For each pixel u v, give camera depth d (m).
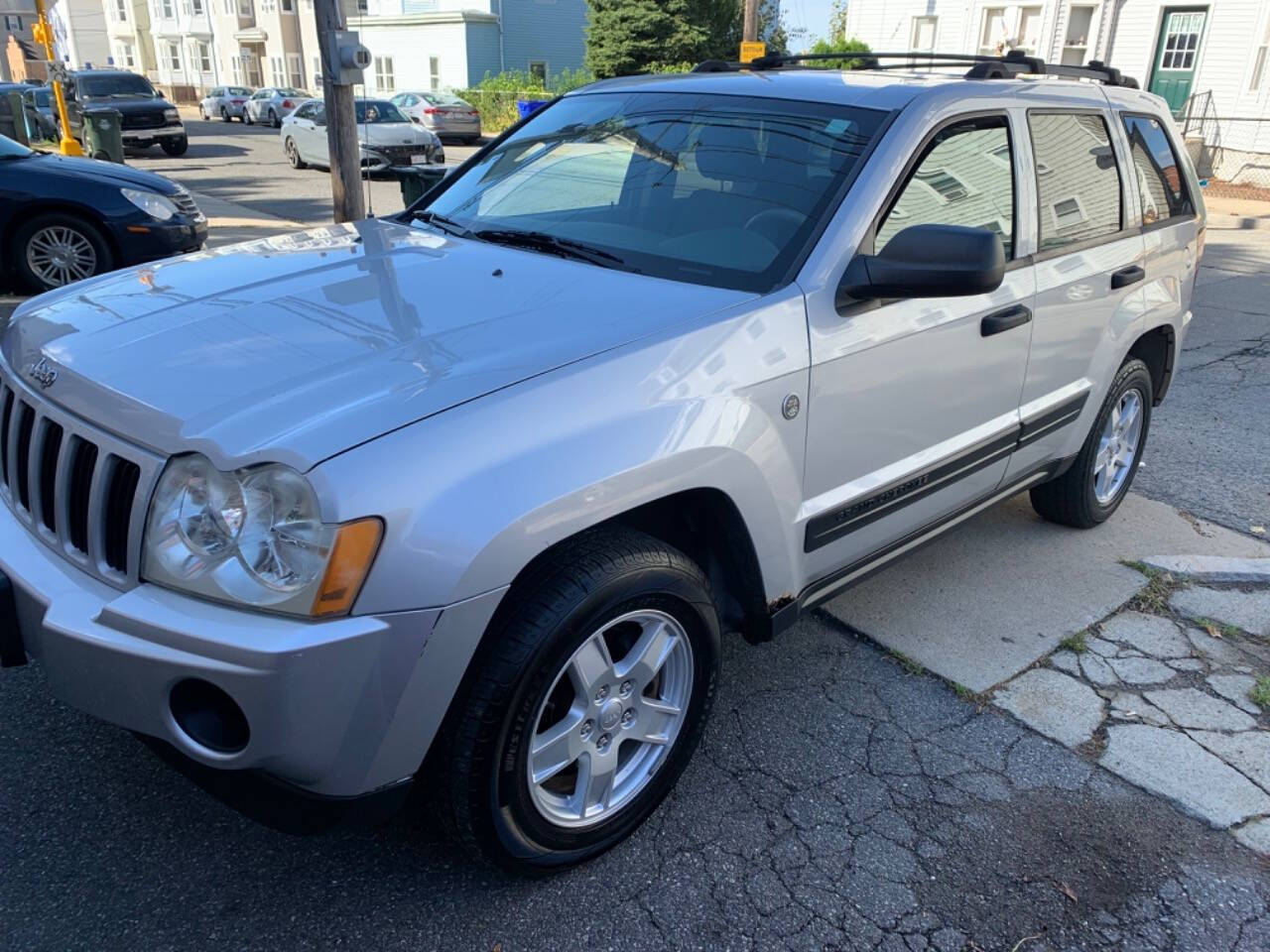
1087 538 4.60
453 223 3.50
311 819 2.14
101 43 63.97
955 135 3.25
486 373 2.24
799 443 2.74
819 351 2.73
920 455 3.23
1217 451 5.75
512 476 2.12
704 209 3.10
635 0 29.73
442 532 2.02
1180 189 4.71
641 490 2.32
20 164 7.84
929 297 2.71
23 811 2.65
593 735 2.47
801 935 2.41
